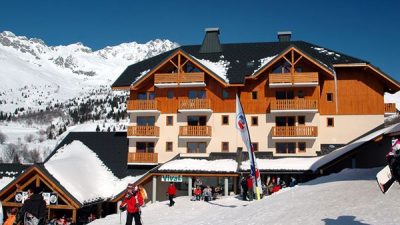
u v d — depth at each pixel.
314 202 17.38
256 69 41.09
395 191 16.86
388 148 31.86
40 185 33.00
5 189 32.56
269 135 40.41
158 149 42.00
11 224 14.48
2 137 174.50
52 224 30.50
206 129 40.50
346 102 40.06
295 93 40.59
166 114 42.38
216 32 46.91
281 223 14.65
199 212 24.94
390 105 39.88
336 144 39.50
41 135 192.25
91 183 36.28
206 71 40.34
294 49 38.84
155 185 35.19
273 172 34.31
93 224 25.47
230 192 35.97
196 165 35.88
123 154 42.50
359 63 39.12
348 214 14.25
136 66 46.72
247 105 41.09
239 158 35.06
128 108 42.00
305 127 39.00
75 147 43.00
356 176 24.62
